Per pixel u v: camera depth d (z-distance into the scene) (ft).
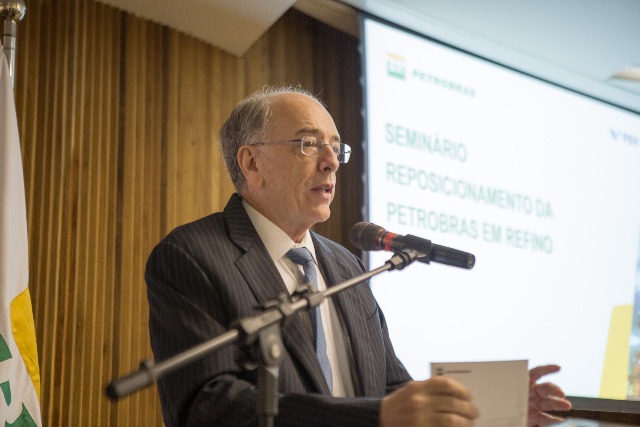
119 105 11.87
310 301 4.38
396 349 11.93
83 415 10.65
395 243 5.55
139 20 12.42
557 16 13.25
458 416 3.99
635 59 14.80
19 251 8.19
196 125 12.78
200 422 4.71
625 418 11.16
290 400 4.63
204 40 13.21
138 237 11.69
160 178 12.17
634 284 15.21
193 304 5.23
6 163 8.29
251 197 6.26
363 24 12.94
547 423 5.27
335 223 13.98
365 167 12.25
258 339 4.10
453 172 13.20
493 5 12.89
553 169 14.58
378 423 4.19
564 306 13.91
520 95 14.60
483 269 13.07
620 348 14.51
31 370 7.95
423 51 13.51
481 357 12.70
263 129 6.19
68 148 11.16
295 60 14.24
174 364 3.78
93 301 10.96
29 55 11.09
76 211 11.08
